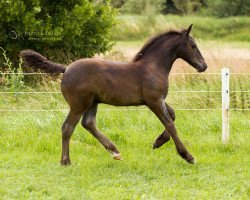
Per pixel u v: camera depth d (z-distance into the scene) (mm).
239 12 54688
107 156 12586
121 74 11539
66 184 10375
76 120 11547
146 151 13164
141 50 11852
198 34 48438
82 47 20625
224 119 13773
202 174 11234
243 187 10258
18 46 19719
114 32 24516
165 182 10672
